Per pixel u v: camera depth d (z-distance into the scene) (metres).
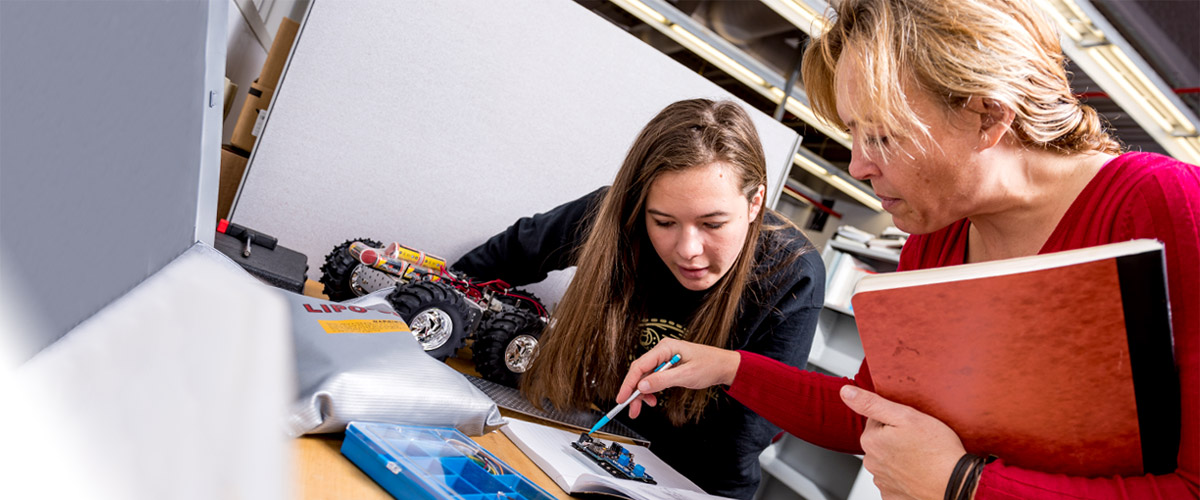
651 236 1.06
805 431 0.96
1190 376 0.52
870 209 4.33
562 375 1.08
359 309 0.75
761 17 2.84
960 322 0.56
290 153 1.28
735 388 0.97
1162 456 0.56
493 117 1.37
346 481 0.55
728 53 2.79
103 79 0.32
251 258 0.96
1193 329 0.53
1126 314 0.49
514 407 0.95
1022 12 0.65
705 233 1.01
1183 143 2.84
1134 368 0.51
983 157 0.65
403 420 0.66
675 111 1.04
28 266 0.29
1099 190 0.64
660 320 1.21
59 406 0.28
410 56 1.30
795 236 1.28
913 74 0.63
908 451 0.61
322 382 0.59
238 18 1.41
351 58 1.27
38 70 0.29
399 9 1.27
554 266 1.34
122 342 0.32
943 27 0.61
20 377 0.28
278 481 0.34
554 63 1.38
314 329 0.65
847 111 0.68
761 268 1.20
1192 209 0.56
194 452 0.31
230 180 1.33
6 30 0.27
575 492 0.73
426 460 0.60
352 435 0.60
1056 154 0.68
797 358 1.25
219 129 0.46
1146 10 2.54
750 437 1.22
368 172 1.33
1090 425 0.55
